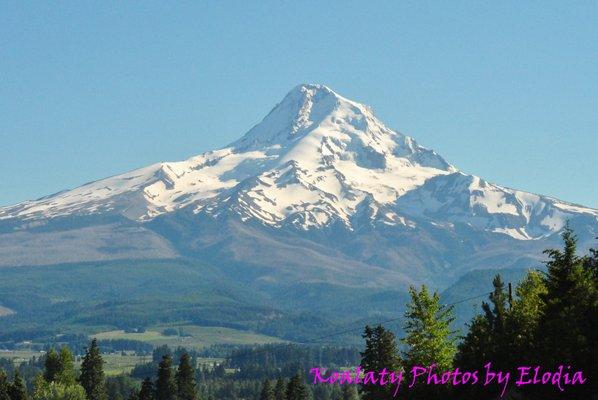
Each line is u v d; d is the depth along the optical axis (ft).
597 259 556.51
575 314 475.72
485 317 527.81
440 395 508.12
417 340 582.76
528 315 506.89
